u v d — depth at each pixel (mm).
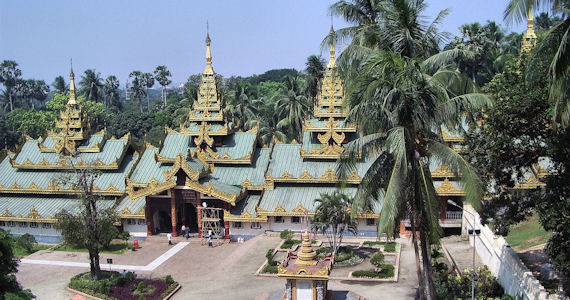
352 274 51656
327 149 68375
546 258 46812
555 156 35719
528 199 39938
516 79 39562
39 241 70875
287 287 43094
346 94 35781
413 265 54500
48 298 50312
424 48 39062
